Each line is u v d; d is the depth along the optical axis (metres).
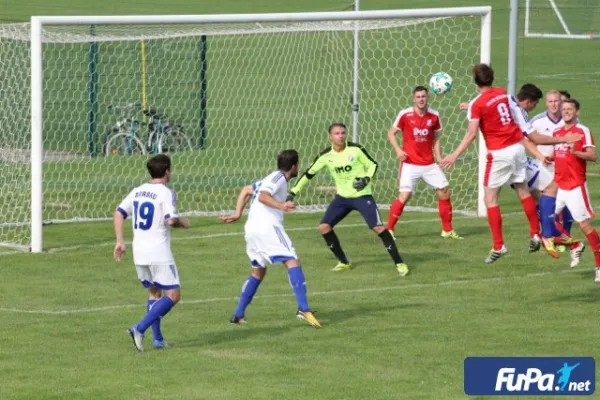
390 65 111.69
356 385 30.31
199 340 35.31
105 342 35.03
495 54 124.81
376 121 85.75
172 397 29.31
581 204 42.28
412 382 30.61
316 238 52.91
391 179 70.75
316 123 88.38
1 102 65.81
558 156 42.59
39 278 44.59
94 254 49.38
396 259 44.88
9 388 30.12
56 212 60.25
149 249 33.47
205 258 48.41
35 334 35.97
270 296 41.53
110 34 63.69
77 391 29.84
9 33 57.16
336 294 41.72
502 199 63.25
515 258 47.66
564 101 42.00
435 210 60.41
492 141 43.19
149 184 33.94
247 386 30.25
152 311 33.59
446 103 95.50
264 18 54.72
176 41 88.81
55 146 78.19
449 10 56.78
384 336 35.56
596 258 42.88
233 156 77.00
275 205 36.69
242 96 98.81
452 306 39.62
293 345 34.59
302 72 98.62
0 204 60.72
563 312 38.56
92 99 76.06
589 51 135.88
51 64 90.31
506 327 36.53
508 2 160.00
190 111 85.81
